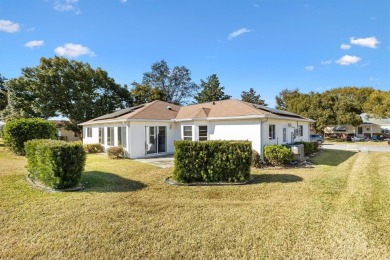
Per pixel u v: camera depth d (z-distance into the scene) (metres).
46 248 4.02
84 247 4.07
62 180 7.45
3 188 7.42
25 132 15.76
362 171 11.05
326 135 43.41
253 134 13.24
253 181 9.00
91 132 21.72
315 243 4.23
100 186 8.06
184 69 53.53
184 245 4.16
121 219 5.25
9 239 4.32
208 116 15.17
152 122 16.30
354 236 4.47
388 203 6.31
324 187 8.08
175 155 8.84
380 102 41.00
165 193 7.36
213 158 8.77
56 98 30.19
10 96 30.42
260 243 4.24
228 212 5.72
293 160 13.55
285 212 5.72
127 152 15.40
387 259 3.73
